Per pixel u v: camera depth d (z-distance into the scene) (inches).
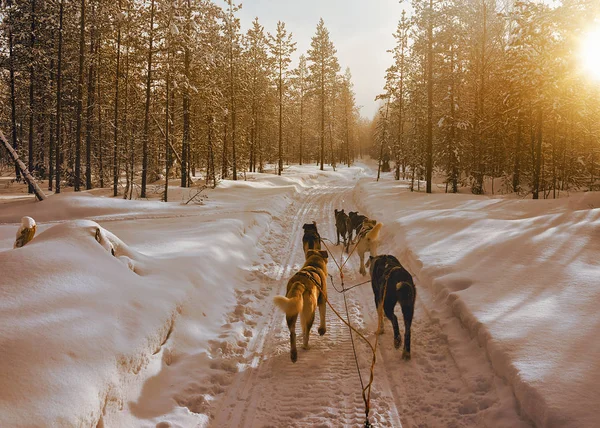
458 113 1079.0
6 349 139.0
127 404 168.1
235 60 1350.9
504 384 176.6
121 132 948.0
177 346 221.0
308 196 1068.5
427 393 189.0
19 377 132.7
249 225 546.6
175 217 598.2
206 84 1093.8
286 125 2364.7
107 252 248.1
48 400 131.5
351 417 175.2
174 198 874.1
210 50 982.4
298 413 178.2
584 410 139.7
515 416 157.0
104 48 1086.4
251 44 1574.8
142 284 242.7
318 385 200.7
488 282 283.6
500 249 368.2
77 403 136.6
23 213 631.8
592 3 826.8
